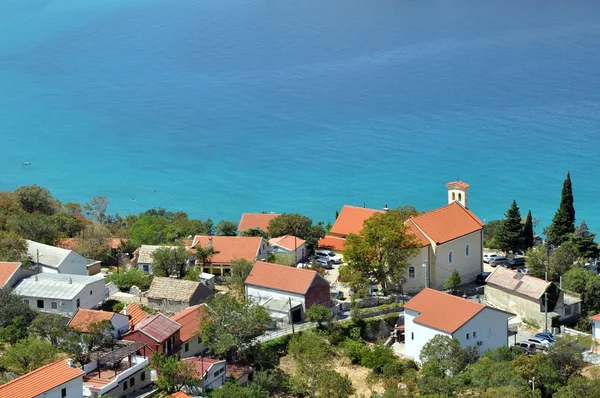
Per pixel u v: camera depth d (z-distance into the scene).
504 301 116.12
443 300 101.25
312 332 100.25
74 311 100.38
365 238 117.69
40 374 72.12
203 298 108.88
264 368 92.94
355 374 94.81
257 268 113.00
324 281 109.69
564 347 93.50
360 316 107.00
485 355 95.00
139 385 83.12
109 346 84.69
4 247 113.12
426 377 86.62
